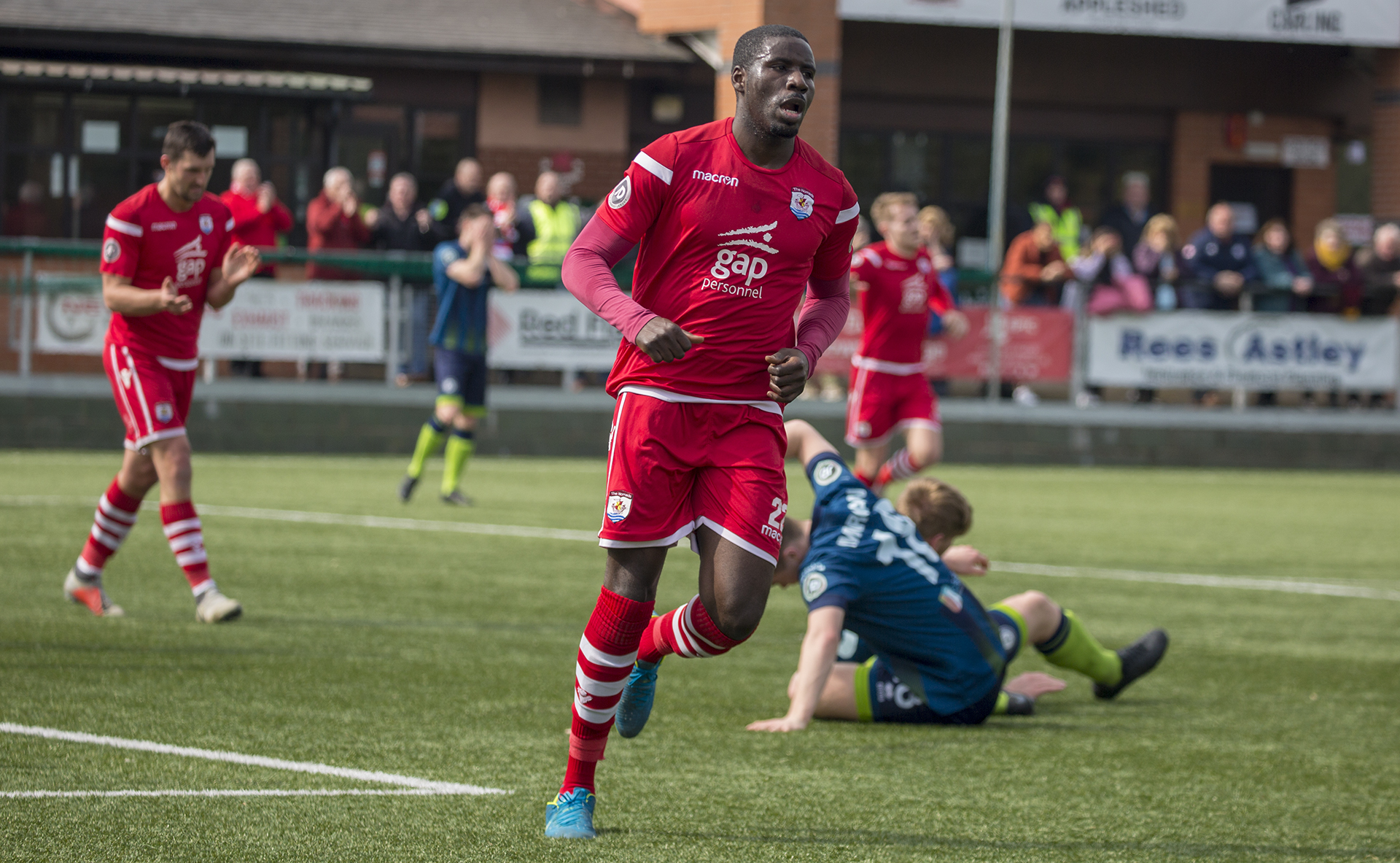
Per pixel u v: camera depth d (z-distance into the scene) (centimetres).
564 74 4241
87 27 3816
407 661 1102
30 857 636
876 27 4491
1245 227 4784
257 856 647
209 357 2941
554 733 895
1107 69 4619
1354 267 3481
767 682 1087
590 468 2939
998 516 2350
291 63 4072
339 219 3189
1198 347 3362
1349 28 4159
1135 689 1129
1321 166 4775
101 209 3597
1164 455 3350
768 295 690
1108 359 3328
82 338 2917
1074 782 830
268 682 1009
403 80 4181
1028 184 4634
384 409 3006
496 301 3069
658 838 692
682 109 4406
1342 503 2745
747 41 687
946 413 3247
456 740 871
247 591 1392
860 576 949
